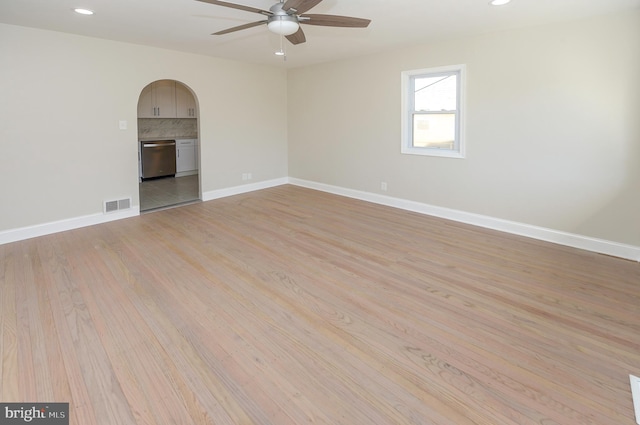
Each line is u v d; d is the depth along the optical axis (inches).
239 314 98.0
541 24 147.2
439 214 194.5
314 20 106.0
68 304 102.3
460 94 176.6
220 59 224.1
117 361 78.7
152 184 286.7
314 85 247.8
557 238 154.6
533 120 154.9
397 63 198.5
